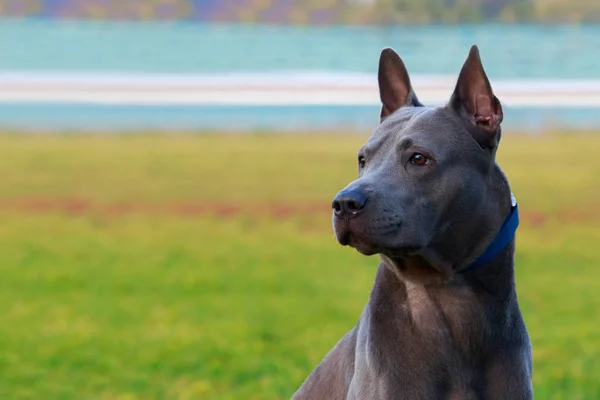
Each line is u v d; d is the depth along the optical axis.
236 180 26.09
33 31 88.06
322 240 19.11
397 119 6.22
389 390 5.80
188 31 91.31
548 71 56.97
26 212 21.81
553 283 15.38
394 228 5.70
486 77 5.97
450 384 5.87
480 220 5.93
